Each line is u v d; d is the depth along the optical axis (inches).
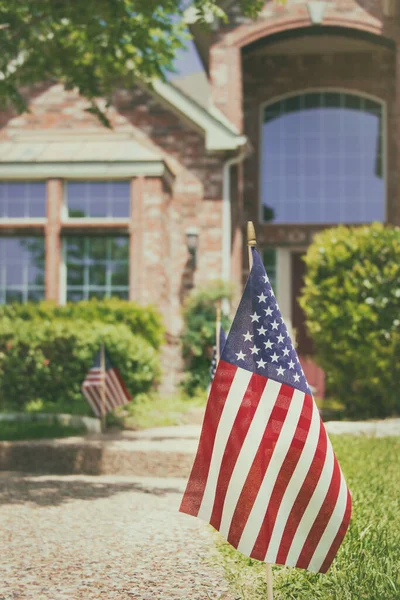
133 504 293.7
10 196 693.3
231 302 690.8
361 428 488.1
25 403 577.3
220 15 394.6
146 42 415.2
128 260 687.1
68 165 681.6
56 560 206.7
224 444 150.5
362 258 567.2
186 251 723.4
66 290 689.6
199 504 148.6
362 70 847.1
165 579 186.7
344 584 171.5
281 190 850.8
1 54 399.5
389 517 241.9
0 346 586.6
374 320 552.1
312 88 850.8
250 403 151.3
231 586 179.3
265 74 856.3
